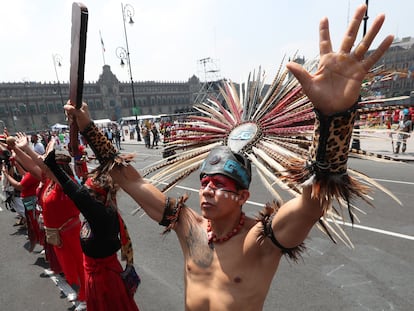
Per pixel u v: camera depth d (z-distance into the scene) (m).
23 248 5.12
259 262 1.29
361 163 9.51
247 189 1.37
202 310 1.35
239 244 1.33
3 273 4.27
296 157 1.26
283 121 1.54
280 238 1.17
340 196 0.97
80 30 1.35
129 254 2.63
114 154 1.67
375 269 3.61
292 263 3.86
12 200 5.85
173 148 1.90
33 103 69.38
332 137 0.94
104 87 77.06
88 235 2.38
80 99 1.54
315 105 0.93
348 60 0.90
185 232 1.51
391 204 5.70
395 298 3.08
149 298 3.42
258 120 1.65
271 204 1.31
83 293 3.28
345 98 0.89
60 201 3.07
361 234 4.52
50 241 3.22
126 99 81.12
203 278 1.37
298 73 0.92
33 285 3.92
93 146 1.65
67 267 3.31
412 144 13.03
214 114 1.89
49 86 71.88
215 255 1.36
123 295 2.47
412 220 4.94
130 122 59.62
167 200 1.59
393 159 1.04
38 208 3.83
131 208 6.74
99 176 1.66
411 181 7.30
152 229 5.40
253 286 1.28
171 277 3.82
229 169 1.30
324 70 0.91
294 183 1.06
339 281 3.44
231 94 1.96
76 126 1.71
